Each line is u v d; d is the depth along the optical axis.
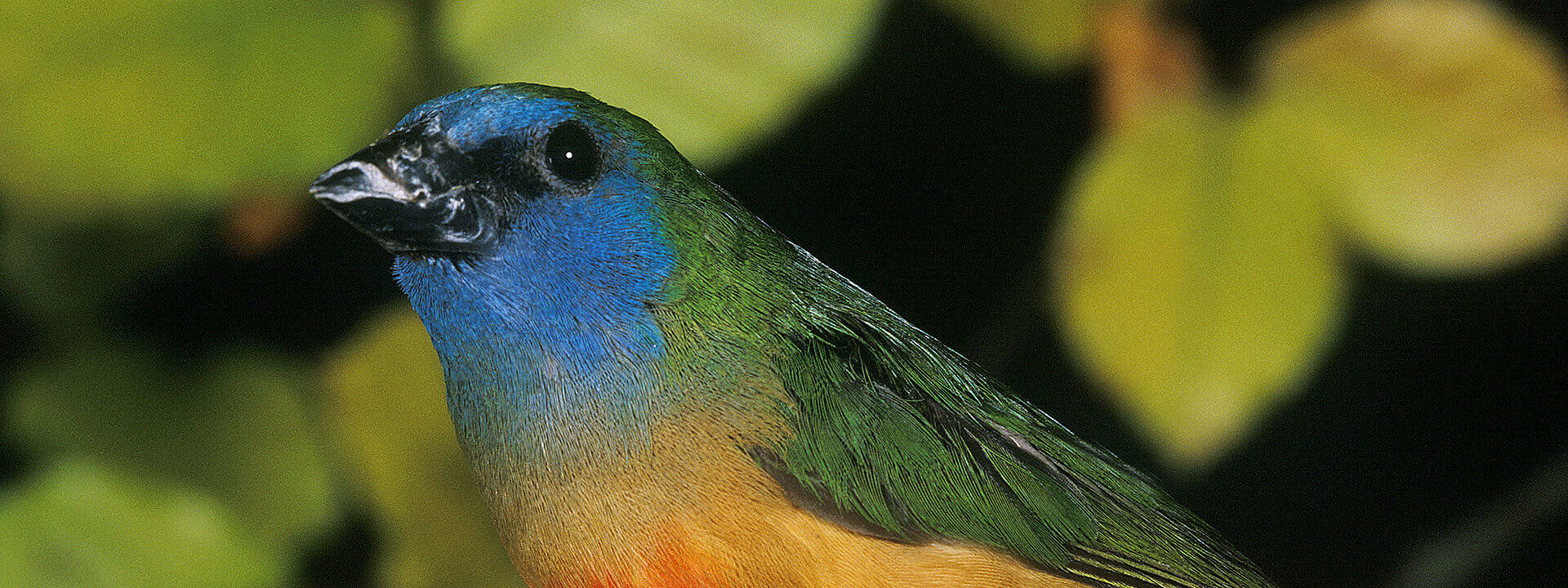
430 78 1.36
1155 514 1.38
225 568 1.37
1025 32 1.37
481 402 1.35
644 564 1.35
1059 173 1.42
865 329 1.37
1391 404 1.46
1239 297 1.36
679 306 1.35
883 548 1.36
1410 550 1.46
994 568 1.37
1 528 1.36
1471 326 1.46
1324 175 1.36
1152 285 1.36
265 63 1.35
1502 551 1.42
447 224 1.35
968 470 1.37
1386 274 1.45
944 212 1.42
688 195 1.35
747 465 1.35
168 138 1.35
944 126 1.42
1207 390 1.36
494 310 1.35
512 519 1.35
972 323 1.43
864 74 1.42
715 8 1.35
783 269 1.37
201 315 1.39
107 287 1.38
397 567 1.38
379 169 1.34
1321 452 1.46
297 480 1.38
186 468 1.38
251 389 1.38
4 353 1.39
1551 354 1.46
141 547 1.36
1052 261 1.37
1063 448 1.38
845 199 1.42
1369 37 1.36
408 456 1.38
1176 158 1.36
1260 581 1.39
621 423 1.35
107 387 1.38
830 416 1.36
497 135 1.35
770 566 1.35
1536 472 1.46
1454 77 1.36
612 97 1.35
